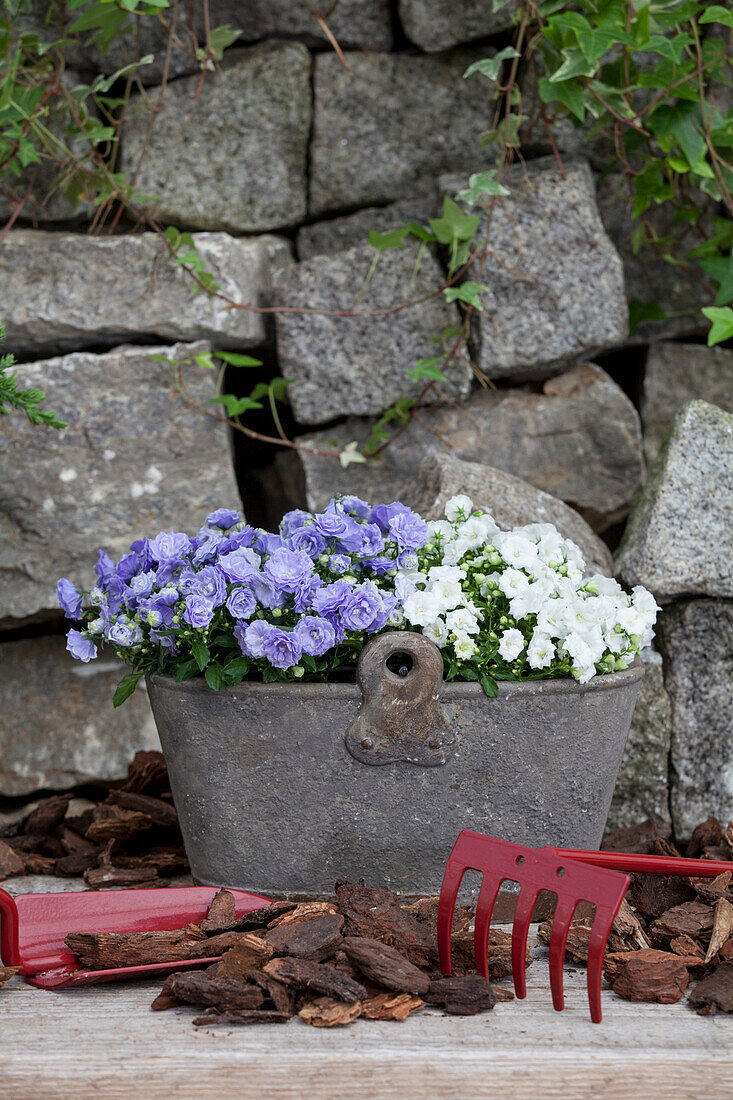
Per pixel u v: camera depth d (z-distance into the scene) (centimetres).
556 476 233
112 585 158
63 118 237
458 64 239
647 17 207
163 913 147
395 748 145
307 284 229
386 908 137
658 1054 108
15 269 224
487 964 125
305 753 147
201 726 149
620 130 231
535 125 239
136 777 197
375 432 231
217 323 225
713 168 231
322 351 229
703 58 221
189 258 215
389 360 229
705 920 141
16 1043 111
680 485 202
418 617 148
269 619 148
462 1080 107
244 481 253
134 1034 113
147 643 154
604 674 153
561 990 119
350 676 153
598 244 227
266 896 152
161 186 241
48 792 232
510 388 239
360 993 116
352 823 149
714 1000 121
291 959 122
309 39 242
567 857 126
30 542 222
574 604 152
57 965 131
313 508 233
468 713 146
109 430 222
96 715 228
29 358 236
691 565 198
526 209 227
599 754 152
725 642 204
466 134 241
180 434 225
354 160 241
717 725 203
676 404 245
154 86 241
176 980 120
